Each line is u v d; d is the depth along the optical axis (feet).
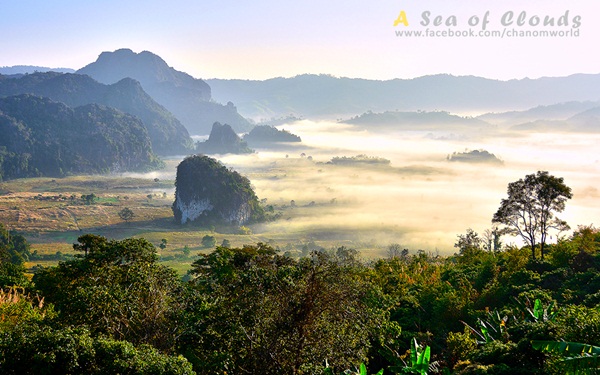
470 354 97.09
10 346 64.13
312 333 80.59
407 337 138.21
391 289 182.91
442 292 167.32
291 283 84.12
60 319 87.45
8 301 112.16
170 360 68.13
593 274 165.17
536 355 76.89
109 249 131.44
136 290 96.99
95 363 65.92
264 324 81.66
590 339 69.87
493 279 185.37
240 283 92.43
